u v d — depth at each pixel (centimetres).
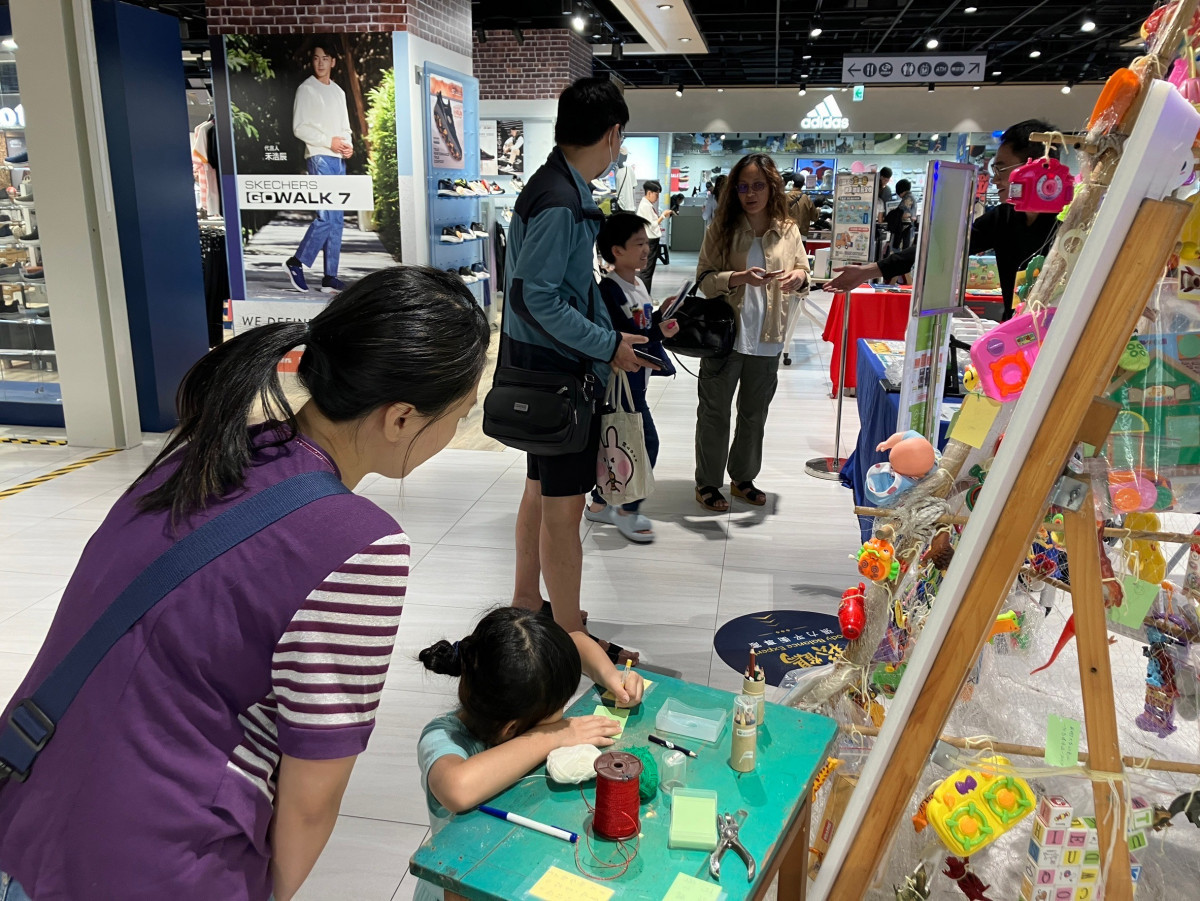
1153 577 156
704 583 350
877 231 1016
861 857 126
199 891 84
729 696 158
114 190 533
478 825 123
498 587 343
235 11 572
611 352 248
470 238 673
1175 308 130
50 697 85
